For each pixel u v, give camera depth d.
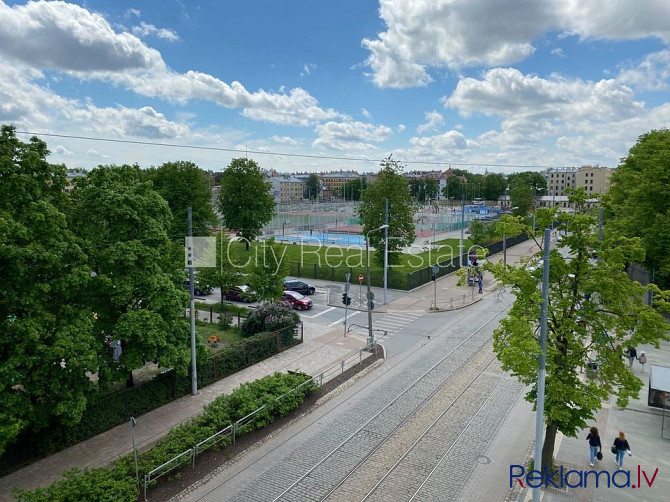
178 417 19.92
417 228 97.69
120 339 18.69
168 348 19.59
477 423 19.58
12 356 14.48
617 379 14.88
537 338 14.81
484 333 32.28
